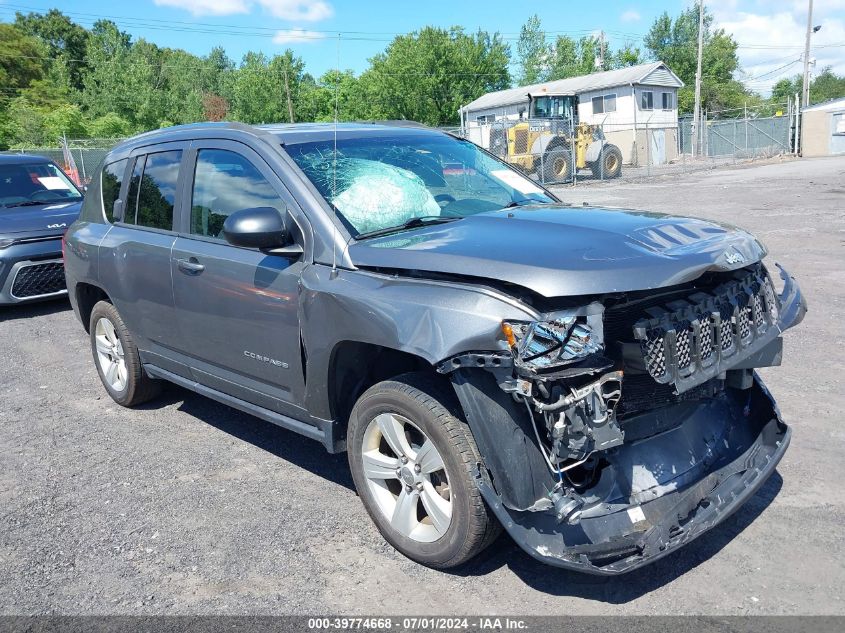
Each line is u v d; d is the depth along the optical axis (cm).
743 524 341
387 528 332
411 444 322
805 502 357
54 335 775
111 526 373
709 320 293
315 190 356
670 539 277
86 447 478
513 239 309
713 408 339
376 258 320
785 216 1335
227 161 407
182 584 319
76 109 4581
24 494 414
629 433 305
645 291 290
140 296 466
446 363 278
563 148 2658
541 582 308
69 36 9138
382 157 401
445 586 308
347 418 360
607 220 338
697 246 303
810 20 4266
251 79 3931
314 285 335
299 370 358
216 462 446
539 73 7375
